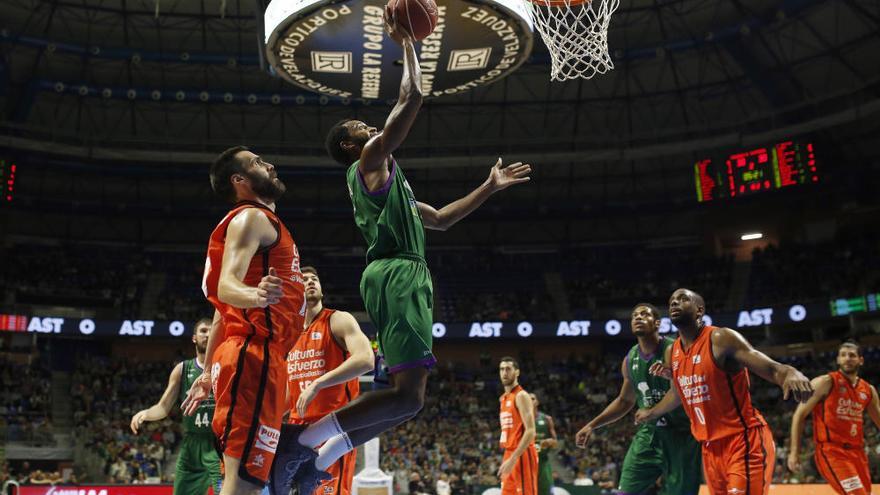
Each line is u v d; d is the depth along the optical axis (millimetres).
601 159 32625
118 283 35719
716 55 30469
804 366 30547
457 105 33219
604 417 7988
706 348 6070
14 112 29953
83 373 31203
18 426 26125
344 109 33000
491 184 5074
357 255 39625
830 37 28062
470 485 23078
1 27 26891
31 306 32750
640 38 29500
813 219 35438
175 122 32969
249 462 3594
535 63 29500
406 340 4035
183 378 7797
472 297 37625
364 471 7203
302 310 4035
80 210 35875
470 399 31812
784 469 23562
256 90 31531
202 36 28734
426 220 5004
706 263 36844
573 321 32438
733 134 30406
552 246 40531
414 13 4223
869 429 23828
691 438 7004
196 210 37156
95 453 25406
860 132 31750
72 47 27297
